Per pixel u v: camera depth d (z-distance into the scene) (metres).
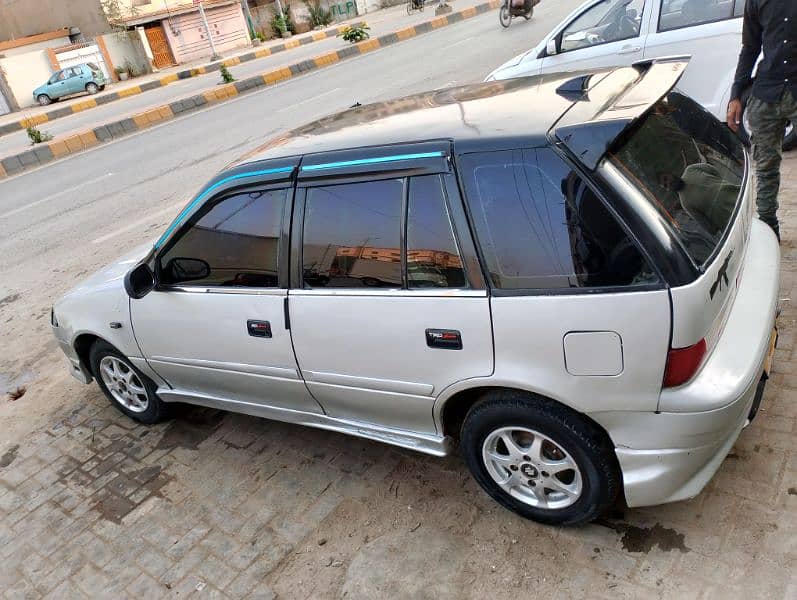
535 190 2.25
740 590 2.24
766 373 2.47
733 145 2.90
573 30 6.66
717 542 2.43
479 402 2.55
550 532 2.65
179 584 2.81
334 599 2.58
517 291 2.27
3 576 3.08
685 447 2.22
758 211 3.94
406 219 2.50
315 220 2.74
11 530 3.37
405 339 2.54
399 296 2.52
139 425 4.09
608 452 2.37
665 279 2.05
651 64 2.82
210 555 2.93
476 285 2.35
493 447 2.64
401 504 2.97
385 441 2.97
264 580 2.74
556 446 2.45
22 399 4.69
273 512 3.10
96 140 15.90
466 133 2.45
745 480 2.64
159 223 8.05
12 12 32.62
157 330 3.44
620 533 2.57
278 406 3.29
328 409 3.08
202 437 3.81
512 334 2.30
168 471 3.57
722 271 2.23
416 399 2.67
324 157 2.72
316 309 2.75
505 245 2.29
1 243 9.01
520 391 2.44
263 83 19.11
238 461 3.53
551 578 2.46
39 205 10.86
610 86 2.59
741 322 2.34
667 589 2.31
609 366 2.18
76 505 3.46
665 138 2.49
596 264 2.15
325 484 3.21
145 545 3.08
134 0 32.38
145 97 22.67
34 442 4.13
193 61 33.12
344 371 2.81
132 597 2.80
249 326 3.01
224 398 3.52
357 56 21.12
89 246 7.86
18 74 27.89
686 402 2.14
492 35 18.09
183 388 3.71
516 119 2.44
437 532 2.78
